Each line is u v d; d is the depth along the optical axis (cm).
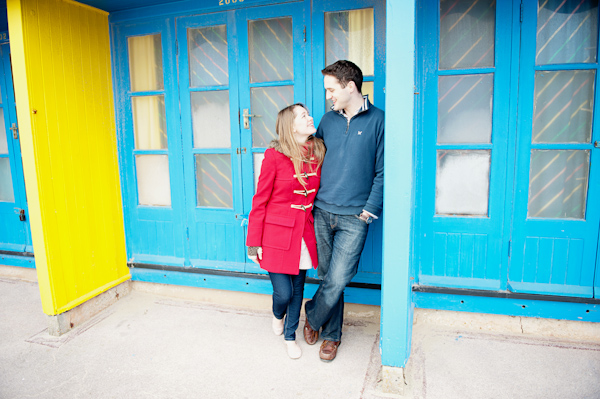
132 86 307
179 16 283
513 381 208
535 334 249
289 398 203
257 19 267
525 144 233
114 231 313
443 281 254
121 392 210
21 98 241
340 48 256
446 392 203
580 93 226
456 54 237
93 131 290
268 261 221
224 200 300
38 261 257
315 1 252
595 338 241
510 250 243
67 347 253
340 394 205
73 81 271
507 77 229
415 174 224
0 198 372
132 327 276
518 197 238
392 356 200
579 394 197
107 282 307
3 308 310
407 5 170
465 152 244
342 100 207
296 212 221
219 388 211
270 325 276
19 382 219
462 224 247
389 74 176
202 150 294
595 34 219
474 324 258
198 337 262
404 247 189
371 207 207
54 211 260
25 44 236
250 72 276
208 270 302
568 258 236
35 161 245
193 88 288
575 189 234
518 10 222
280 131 215
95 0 272
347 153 212
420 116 242
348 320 277
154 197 317
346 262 217
